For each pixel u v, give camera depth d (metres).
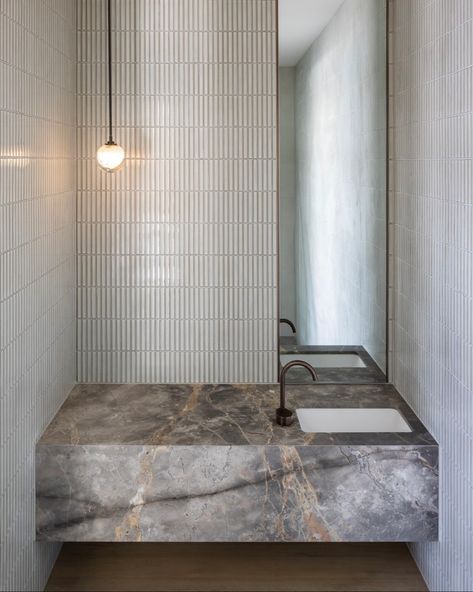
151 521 2.80
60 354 3.17
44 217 2.85
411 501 2.78
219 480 2.78
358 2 3.38
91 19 3.38
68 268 3.31
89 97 3.41
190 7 3.40
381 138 3.42
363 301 3.51
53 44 2.96
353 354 3.53
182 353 3.53
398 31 3.27
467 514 2.43
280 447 2.77
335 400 3.28
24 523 2.63
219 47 3.41
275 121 3.45
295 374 3.53
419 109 2.92
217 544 3.35
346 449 2.76
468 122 2.31
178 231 3.48
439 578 2.79
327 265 3.49
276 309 3.53
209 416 3.09
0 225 2.27
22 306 2.55
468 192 2.33
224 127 3.45
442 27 2.58
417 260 3.00
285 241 3.50
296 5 3.40
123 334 3.51
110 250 3.47
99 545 3.32
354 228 3.47
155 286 3.50
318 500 2.78
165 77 3.42
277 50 3.41
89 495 2.79
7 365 2.38
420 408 3.01
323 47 3.41
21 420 2.56
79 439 2.83
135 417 3.07
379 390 3.43
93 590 2.95
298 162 3.46
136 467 2.78
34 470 2.75
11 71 2.37
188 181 3.46
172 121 3.43
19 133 2.48
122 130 3.43
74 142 3.40
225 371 3.55
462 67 2.36
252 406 3.21
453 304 2.52
